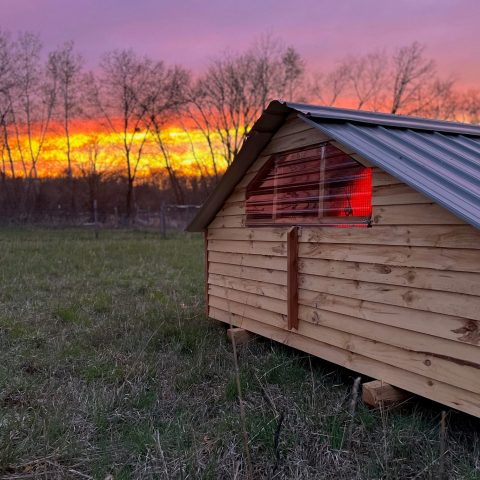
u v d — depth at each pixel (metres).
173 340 4.79
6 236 17.44
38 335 4.98
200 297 7.07
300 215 4.08
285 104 3.83
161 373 4.04
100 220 25.81
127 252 12.72
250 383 3.71
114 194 32.50
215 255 5.42
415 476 2.51
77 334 5.07
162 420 3.21
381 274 3.18
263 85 32.38
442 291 2.76
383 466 2.57
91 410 3.28
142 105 31.77
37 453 2.74
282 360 4.13
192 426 3.10
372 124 3.89
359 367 3.42
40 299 6.82
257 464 2.69
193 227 5.55
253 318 4.70
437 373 2.81
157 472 2.59
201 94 32.59
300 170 4.08
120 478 2.56
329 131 3.50
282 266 4.21
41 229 21.77
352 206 3.50
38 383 3.77
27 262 10.21
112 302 6.70
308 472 2.61
